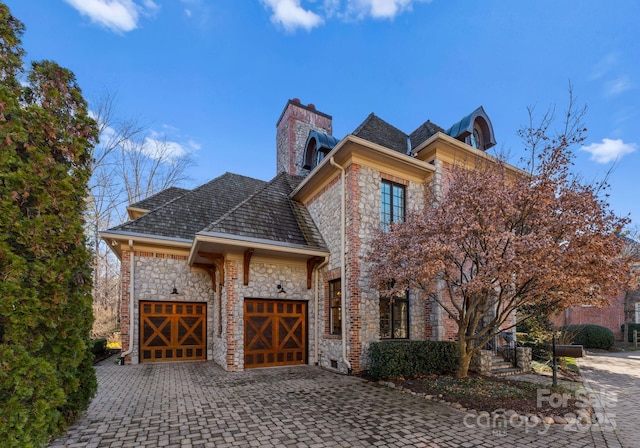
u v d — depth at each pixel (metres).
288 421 5.46
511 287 6.60
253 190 16.09
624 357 14.76
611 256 5.98
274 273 10.80
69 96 5.25
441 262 6.33
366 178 10.15
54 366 4.54
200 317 12.28
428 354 8.95
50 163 4.58
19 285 3.97
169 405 6.28
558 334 12.02
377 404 6.43
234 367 9.69
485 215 6.45
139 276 11.45
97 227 21.80
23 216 4.32
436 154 11.06
